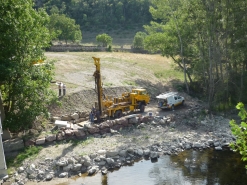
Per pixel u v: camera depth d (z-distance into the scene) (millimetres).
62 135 29109
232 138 31516
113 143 29188
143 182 23000
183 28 43781
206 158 27219
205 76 43562
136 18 114750
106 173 24453
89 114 34375
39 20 29578
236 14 38188
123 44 91375
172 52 47719
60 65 50656
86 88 40562
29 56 28781
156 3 46000
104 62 55688
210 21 37312
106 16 114062
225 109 39875
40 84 29281
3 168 17906
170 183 22812
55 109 34625
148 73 53219
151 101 43656
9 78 27375
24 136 28984
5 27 27156
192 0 39000
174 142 30234
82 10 115062
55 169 24672
